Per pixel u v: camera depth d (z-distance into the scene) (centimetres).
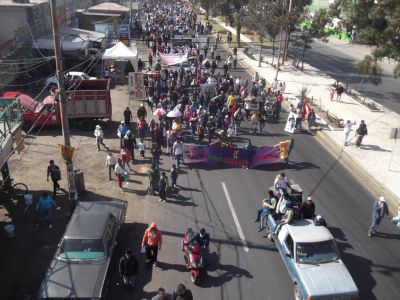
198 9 10006
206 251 1467
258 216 1638
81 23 5197
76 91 2502
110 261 1280
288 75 4284
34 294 1247
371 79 2877
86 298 1120
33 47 3656
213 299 1244
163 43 5147
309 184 2006
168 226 1617
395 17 2355
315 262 1274
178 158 2125
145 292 1265
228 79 3347
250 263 1416
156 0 10831
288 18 4409
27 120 2495
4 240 1498
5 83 3173
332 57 5453
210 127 2431
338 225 1662
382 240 1579
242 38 6431
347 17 2859
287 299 1259
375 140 2605
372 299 1269
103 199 1792
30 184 1897
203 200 1822
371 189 1989
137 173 2056
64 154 1606
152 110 3005
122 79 3831
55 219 1636
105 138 2484
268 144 2486
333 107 3259
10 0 3806
